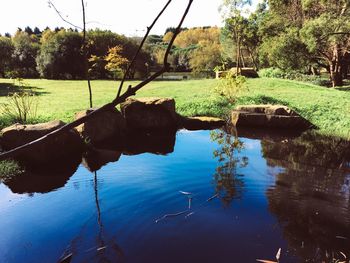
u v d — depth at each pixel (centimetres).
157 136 1129
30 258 435
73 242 470
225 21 2584
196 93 1784
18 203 602
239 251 443
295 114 1264
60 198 622
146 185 675
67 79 3300
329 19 1917
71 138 901
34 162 820
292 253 439
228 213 548
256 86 2081
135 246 457
